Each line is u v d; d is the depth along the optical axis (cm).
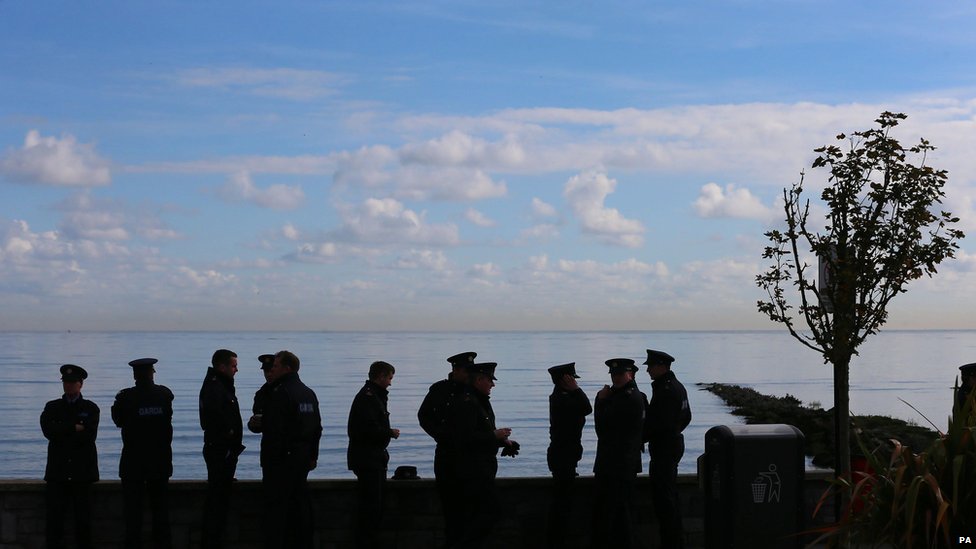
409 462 4862
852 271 995
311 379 12769
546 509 1067
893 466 726
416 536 1048
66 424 990
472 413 970
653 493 1004
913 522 683
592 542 1012
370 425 989
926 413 7538
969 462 688
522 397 9700
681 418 1006
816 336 1030
